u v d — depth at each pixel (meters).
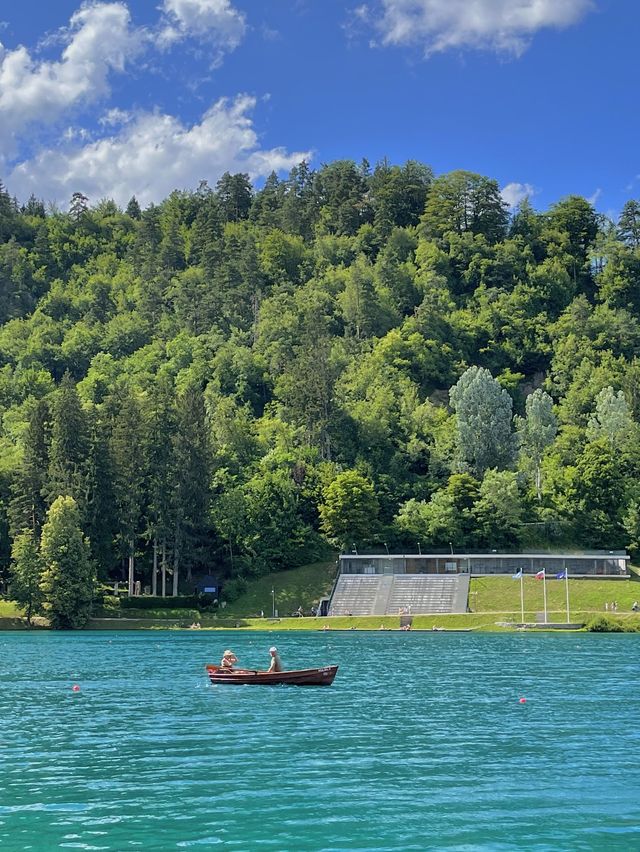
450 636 123.06
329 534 167.62
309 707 58.12
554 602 144.62
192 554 155.88
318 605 150.88
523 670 79.25
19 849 29.42
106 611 142.88
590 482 168.25
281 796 35.31
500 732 48.84
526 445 197.62
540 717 53.91
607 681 71.25
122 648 103.06
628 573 154.50
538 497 175.62
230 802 34.50
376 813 33.06
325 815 32.84
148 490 156.88
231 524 159.25
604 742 45.97
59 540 135.50
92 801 34.78
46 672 78.69
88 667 82.69
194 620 141.25
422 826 31.66
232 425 188.38
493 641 113.31
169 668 81.81
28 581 136.12
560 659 89.06
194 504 156.25
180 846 29.67
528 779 38.03
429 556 158.62
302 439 196.25
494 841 30.16
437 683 70.31
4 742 46.44
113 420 160.75
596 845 29.78
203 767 40.22
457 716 54.25
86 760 41.88
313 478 178.38
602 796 35.44
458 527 167.12
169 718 53.91
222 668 69.81
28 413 180.25
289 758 42.06
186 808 33.75
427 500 181.38
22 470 151.75
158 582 161.75
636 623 129.62
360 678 73.75
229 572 161.75
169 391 173.50
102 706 58.97
